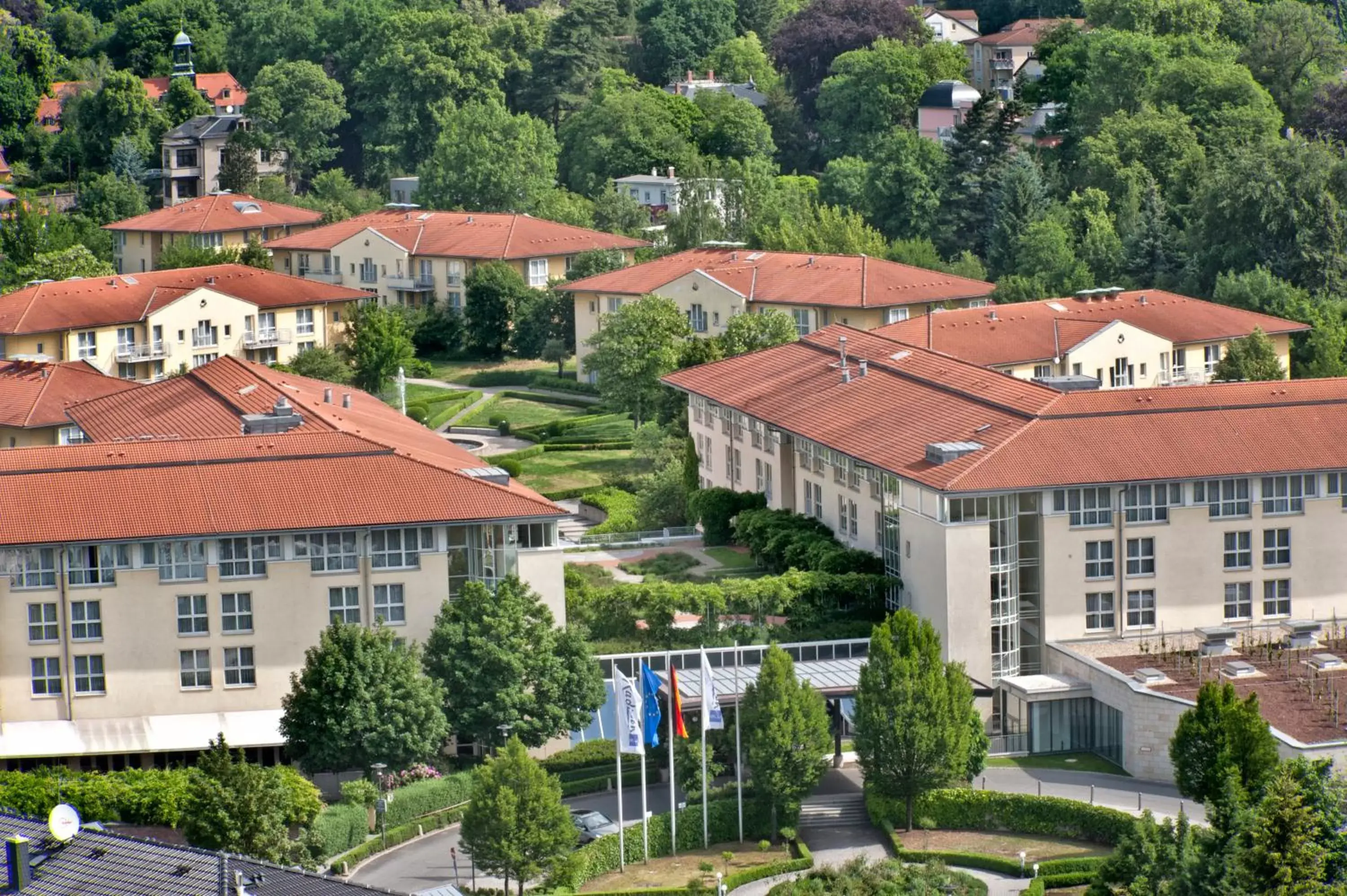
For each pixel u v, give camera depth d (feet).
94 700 625.41
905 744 584.40
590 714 630.74
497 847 539.70
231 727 620.90
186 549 625.41
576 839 555.69
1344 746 574.56
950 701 593.42
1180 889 484.74
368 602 634.43
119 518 623.77
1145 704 613.52
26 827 419.13
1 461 647.56
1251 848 485.97
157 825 579.48
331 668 595.88
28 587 619.67
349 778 618.85
